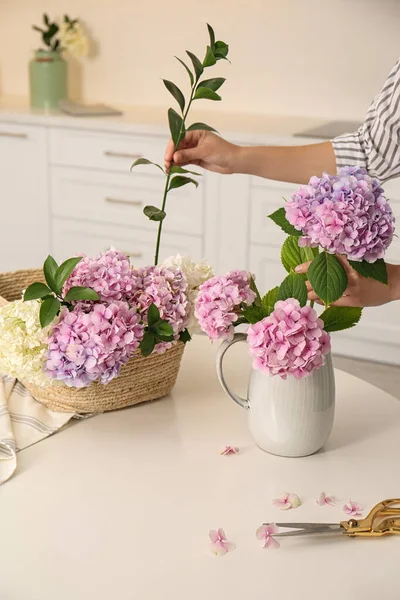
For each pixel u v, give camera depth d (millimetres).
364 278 1340
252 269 3564
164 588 1101
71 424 1541
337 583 1117
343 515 1264
